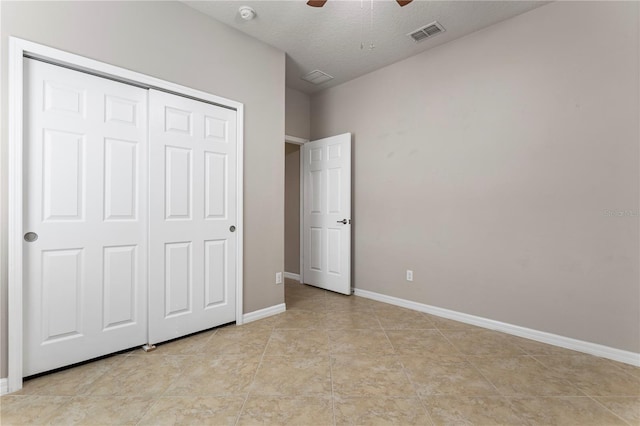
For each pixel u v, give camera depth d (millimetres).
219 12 2420
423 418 1454
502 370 1908
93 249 1962
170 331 2295
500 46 2545
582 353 2146
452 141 2846
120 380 1768
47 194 1788
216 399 1598
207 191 2494
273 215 2951
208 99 2457
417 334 2482
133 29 2059
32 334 1746
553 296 2297
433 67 2977
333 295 3660
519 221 2455
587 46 2143
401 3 1919
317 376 1826
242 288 2701
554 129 2285
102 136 1990
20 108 1653
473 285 2717
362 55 3117
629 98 1994
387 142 3365
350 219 3637
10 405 1531
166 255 2275
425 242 3049
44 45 1721
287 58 3174
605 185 2084
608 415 1480
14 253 1643
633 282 1992
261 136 2848
